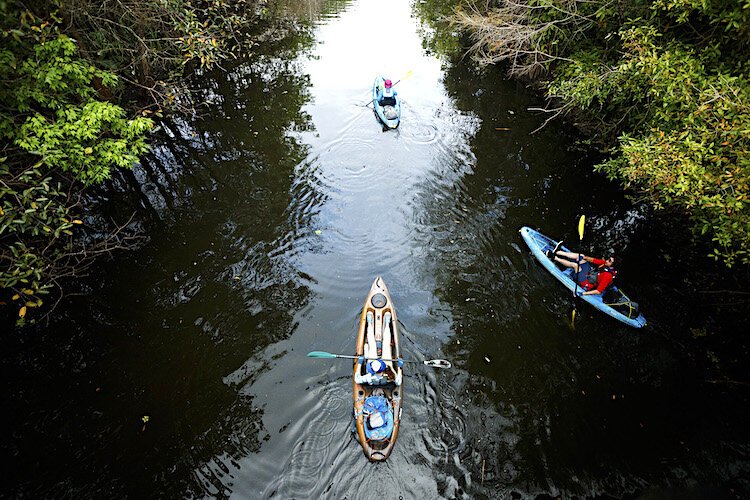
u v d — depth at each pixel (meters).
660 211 11.43
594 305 9.52
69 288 9.56
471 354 8.77
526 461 7.22
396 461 7.18
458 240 11.11
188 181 12.33
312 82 17.17
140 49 12.30
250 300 9.52
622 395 8.16
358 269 10.34
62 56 8.45
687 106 8.31
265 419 7.67
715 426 7.72
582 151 13.65
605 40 12.41
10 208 7.36
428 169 13.29
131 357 8.48
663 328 9.22
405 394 8.08
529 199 12.22
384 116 14.83
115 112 8.91
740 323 9.27
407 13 23.02
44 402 7.80
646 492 6.88
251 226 11.16
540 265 10.48
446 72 18.06
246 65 17.83
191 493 6.78
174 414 7.70
